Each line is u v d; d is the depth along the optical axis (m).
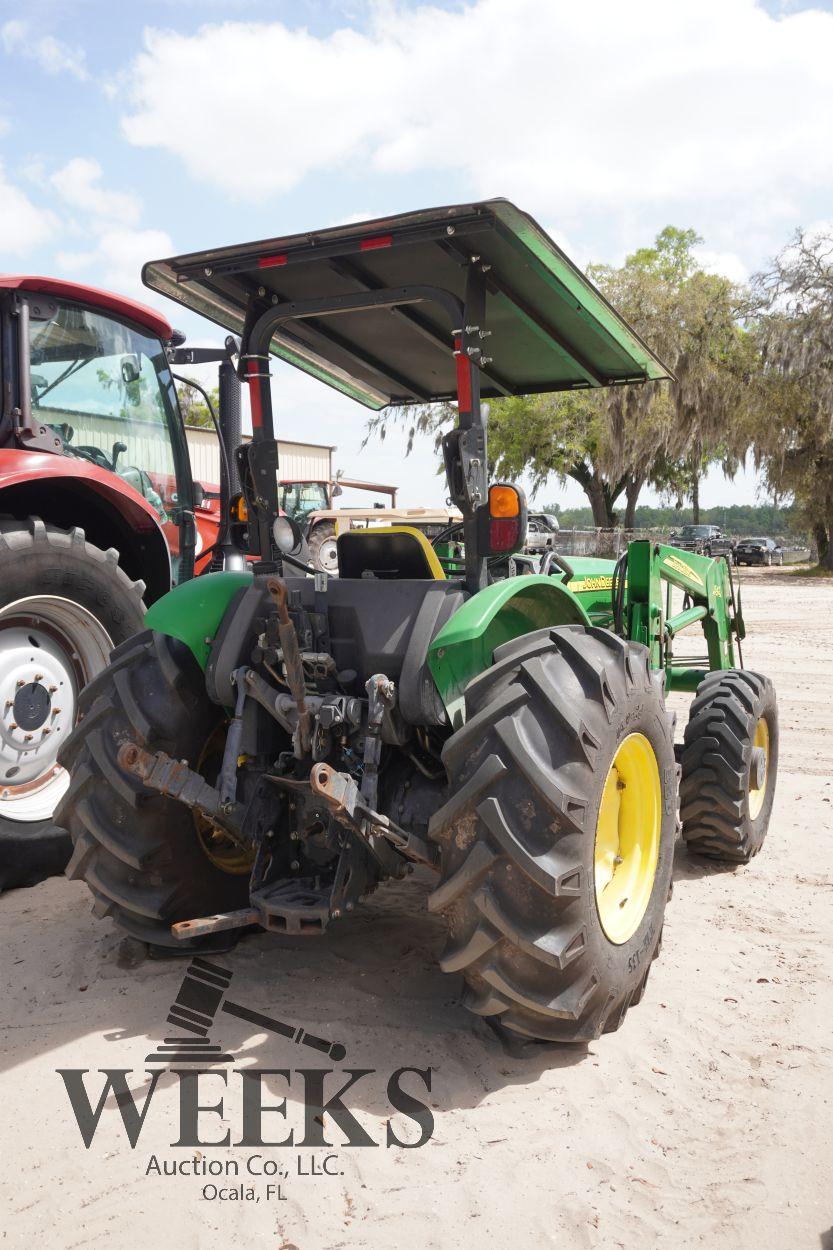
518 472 34.09
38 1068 2.66
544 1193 2.19
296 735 2.81
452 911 2.60
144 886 3.18
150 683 3.11
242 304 3.43
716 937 3.63
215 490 7.71
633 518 36.69
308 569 3.12
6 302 4.47
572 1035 2.69
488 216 2.67
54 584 4.27
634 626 4.67
